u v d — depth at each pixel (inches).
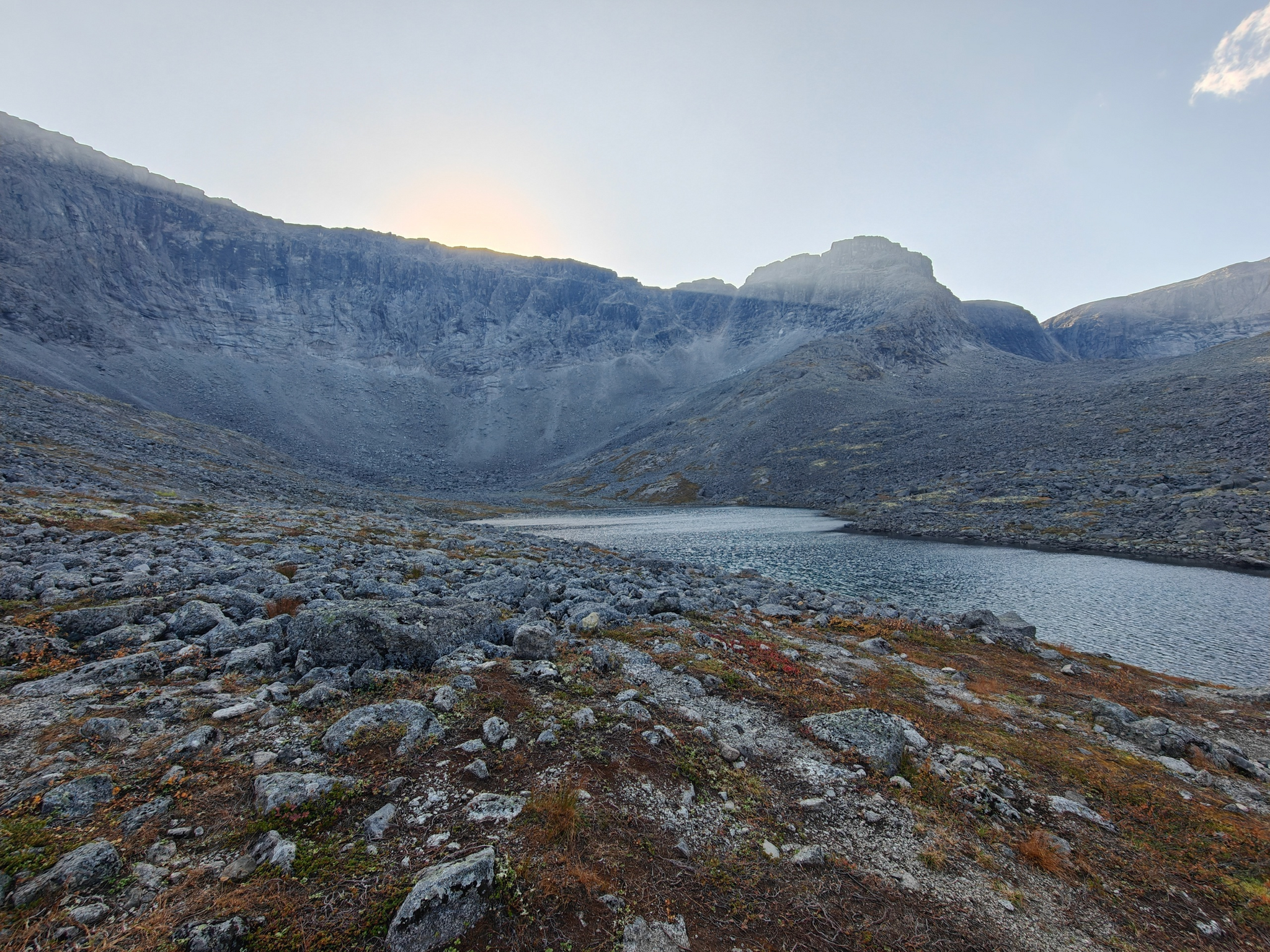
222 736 324.5
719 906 257.9
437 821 274.7
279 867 229.1
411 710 367.6
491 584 850.1
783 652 721.0
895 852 324.5
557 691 460.1
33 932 183.8
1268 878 345.4
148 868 218.2
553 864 256.5
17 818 231.1
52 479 1433.3
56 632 439.8
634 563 1537.9
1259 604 1520.7
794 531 3235.7
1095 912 301.0
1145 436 3946.9
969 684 690.2
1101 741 553.3
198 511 1390.3
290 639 472.4
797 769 404.5
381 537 1428.4
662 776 354.6
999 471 4089.6
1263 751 574.6
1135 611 1454.2
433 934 209.2
